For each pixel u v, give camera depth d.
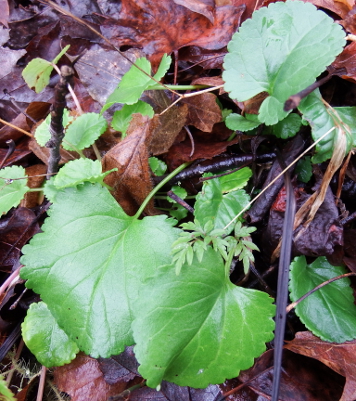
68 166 0.13
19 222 0.15
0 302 0.14
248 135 0.15
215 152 0.15
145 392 0.13
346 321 0.13
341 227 0.13
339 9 0.15
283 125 0.14
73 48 0.18
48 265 0.13
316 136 0.12
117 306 0.12
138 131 0.14
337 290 0.14
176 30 0.17
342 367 0.12
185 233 0.12
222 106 0.16
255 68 0.12
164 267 0.12
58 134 0.12
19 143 0.18
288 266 0.12
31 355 0.15
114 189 0.14
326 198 0.13
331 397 0.13
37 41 0.19
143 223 0.13
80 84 0.18
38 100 0.18
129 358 0.14
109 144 0.17
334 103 0.15
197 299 0.12
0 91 0.19
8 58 0.19
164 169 0.15
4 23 0.19
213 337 0.12
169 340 0.11
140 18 0.17
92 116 0.15
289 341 0.13
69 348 0.14
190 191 0.16
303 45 0.12
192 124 0.16
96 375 0.14
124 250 0.13
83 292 0.12
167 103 0.16
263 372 0.13
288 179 0.13
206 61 0.17
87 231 0.13
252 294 0.12
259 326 0.12
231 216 0.14
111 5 0.18
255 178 0.15
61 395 0.14
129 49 0.17
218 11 0.16
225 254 0.12
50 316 0.14
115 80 0.17
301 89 0.11
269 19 0.13
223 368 0.12
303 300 0.13
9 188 0.14
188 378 0.12
